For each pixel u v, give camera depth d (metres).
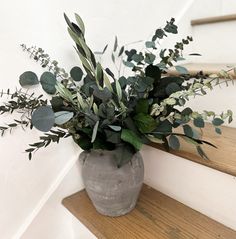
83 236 1.01
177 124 0.74
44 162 0.92
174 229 0.80
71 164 0.98
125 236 0.79
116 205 0.83
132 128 0.72
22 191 0.89
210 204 0.82
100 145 0.71
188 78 0.82
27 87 0.82
